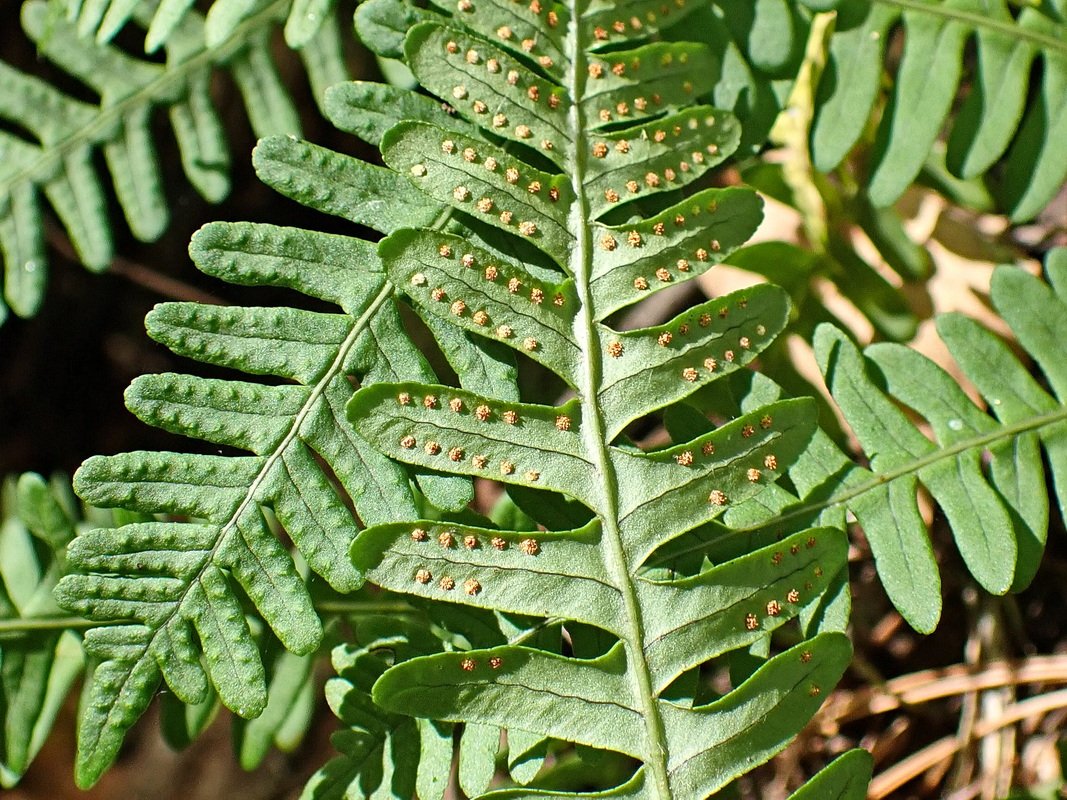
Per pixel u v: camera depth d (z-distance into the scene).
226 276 0.29
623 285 0.30
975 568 0.30
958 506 0.30
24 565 0.32
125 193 0.33
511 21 0.30
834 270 0.35
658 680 0.29
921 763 0.35
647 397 0.29
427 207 0.30
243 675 0.29
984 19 0.32
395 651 0.31
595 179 0.30
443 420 0.29
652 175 0.30
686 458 0.29
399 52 0.30
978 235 0.36
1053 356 0.31
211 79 0.33
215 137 0.33
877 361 0.31
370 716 0.31
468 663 0.28
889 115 0.32
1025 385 0.31
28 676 0.31
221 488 0.29
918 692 0.36
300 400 0.29
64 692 0.32
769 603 0.29
